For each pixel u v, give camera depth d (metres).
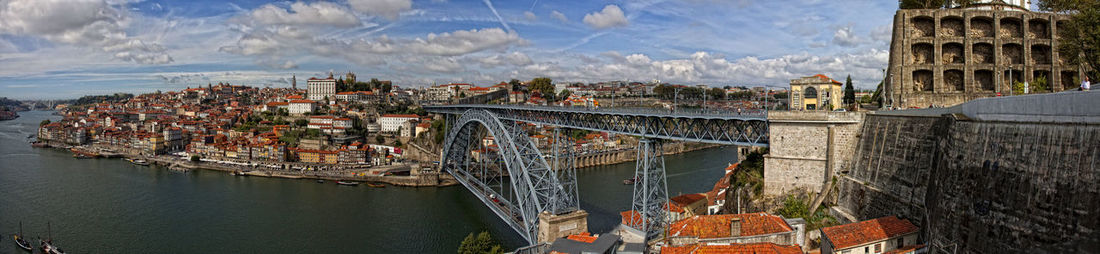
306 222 105.19
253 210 115.94
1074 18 60.84
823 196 61.53
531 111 95.44
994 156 35.97
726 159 185.38
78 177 160.12
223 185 149.00
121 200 126.06
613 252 61.03
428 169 158.25
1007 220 33.72
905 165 52.34
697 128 69.12
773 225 53.28
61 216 110.25
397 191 139.38
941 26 73.38
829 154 61.72
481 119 101.12
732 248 45.41
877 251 46.75
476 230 97.75
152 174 169.88
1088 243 27.64
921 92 72.56
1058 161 30.44
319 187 146.00
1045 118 31.72
